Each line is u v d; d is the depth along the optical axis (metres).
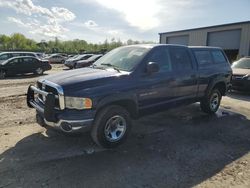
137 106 4.66
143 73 4.70
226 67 7.10
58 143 4.55
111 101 4.17
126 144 4.61
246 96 10.04
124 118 4.45
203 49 6.48
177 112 6.93
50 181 3.33
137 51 5.07
